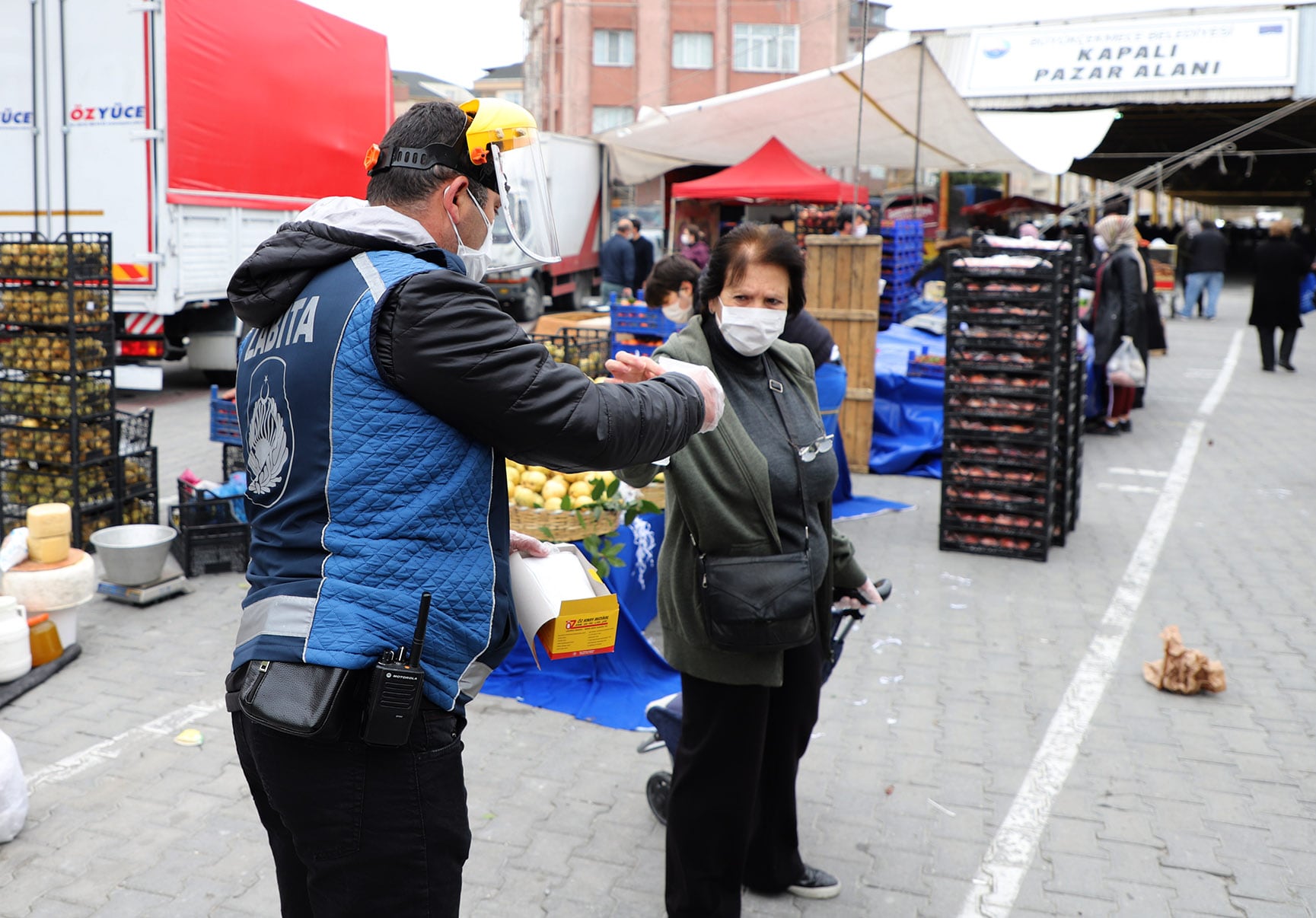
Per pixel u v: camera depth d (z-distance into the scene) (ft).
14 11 31.91
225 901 10.19
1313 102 62.44
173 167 31.91
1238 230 138.41
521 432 5.41
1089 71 67.10
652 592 17.63
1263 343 48.08
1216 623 18.13
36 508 16.01
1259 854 11.25
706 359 8.79
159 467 27.55
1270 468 29.66
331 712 5.20
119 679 15.24
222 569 19.90
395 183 5.91
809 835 11.60
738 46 136.98
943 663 16.44
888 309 41.81
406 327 5.30
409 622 5.38
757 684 8.65
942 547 22.24
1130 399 34.40
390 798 5.52
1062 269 20.65
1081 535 23.47
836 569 10.03
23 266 19.67
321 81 37.93
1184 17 65.72
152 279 32.27
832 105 48.70
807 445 8.95
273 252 5.67
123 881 10.48
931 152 58.13
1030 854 11.26
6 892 10.25
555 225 6.50
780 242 8.63
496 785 12.55
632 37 137.59
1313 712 14.69
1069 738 13.92
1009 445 21.65
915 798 12.42
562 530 14.39
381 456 5.38
